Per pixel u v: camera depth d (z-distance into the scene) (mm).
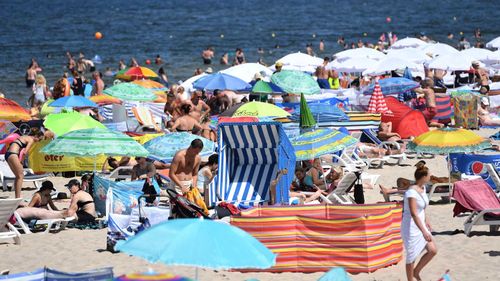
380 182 47688
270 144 38562
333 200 38219
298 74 66625
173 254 18547
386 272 28938
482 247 32281
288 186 37062
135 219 32844
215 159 38969
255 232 28891
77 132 41375
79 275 22469
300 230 29016
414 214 25594
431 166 52656
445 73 92062
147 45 199875
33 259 31828
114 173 47469
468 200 33844
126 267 30234
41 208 37156
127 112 69062
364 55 89750
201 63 161500
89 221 37500
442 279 23109
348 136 43688
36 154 50000
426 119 67500
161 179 45094
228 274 29016
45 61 164125
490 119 67438
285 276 28562
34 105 76062
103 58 170875
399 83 71062
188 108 53906
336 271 22141
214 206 38188
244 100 65562
